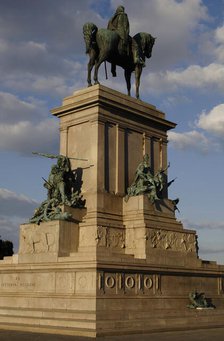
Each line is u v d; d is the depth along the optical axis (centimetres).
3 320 3456
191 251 4166
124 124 4241
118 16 4469
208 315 3853
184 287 3919
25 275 3731
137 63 4472
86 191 4000
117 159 4125
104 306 3256
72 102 4222
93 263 3278
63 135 4275
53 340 2738
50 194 4028
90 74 4309
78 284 3350
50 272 3550
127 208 4000
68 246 3712
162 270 3725
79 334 2983
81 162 4094
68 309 3350
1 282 3909
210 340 2862
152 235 3853
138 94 4491
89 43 4275
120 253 3688
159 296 3662
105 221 3825
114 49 4303
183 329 3450
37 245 3794
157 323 3391
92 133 4059
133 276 3512
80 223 3822
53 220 3738
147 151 4397
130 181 4197
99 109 4069
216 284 4247
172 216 4131
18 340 2744
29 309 3516
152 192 4006
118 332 3062
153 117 4447
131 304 3434
